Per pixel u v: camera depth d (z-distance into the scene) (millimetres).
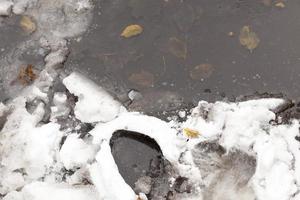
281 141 1661
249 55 1766
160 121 1689
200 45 1777
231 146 1654
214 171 1645
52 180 1664
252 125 1674
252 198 1614
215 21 1799
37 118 1719
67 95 1742
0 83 1766
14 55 1788
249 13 1804
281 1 1813
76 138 1693
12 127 1711
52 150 1685
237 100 1725
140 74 1757
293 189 1613
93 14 1814
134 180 1665
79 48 1789
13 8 1826
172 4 1816
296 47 1771
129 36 1791
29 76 1765
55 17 1815
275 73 1748
